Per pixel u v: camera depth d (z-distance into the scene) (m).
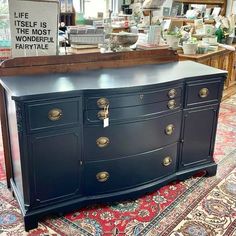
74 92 1.60
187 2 4.83
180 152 2.14
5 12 1.92
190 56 2.98
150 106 1.84
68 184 1.79
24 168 1.63
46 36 1.89
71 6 4.32
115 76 1.90
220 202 2.00
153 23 2.91
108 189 1.91
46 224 1.78
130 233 1.73
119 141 1.83
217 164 2.42
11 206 1.92
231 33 4.02
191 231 1.75
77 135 1.71
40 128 1.59
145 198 2.03
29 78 1.77
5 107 1.83
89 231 1.74
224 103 3.97
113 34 2.19
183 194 2.08
